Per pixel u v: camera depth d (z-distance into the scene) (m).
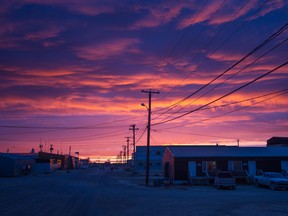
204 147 53.78
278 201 22.44
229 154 49.91
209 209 18.14
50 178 60.84
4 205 20.16
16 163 72.44
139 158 99.69
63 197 25.48
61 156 132.00
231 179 37.41
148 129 45.75
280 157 50.28
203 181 46.12
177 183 47.69
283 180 36.09
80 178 60.72
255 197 26.28
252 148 53.88
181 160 48.59
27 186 38.12
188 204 20.80
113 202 22.14
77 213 16.95
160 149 100.19
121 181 51.91
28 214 16.48
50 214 16.53
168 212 17.19
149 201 22.80
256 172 49.47
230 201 22.56
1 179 56.81
